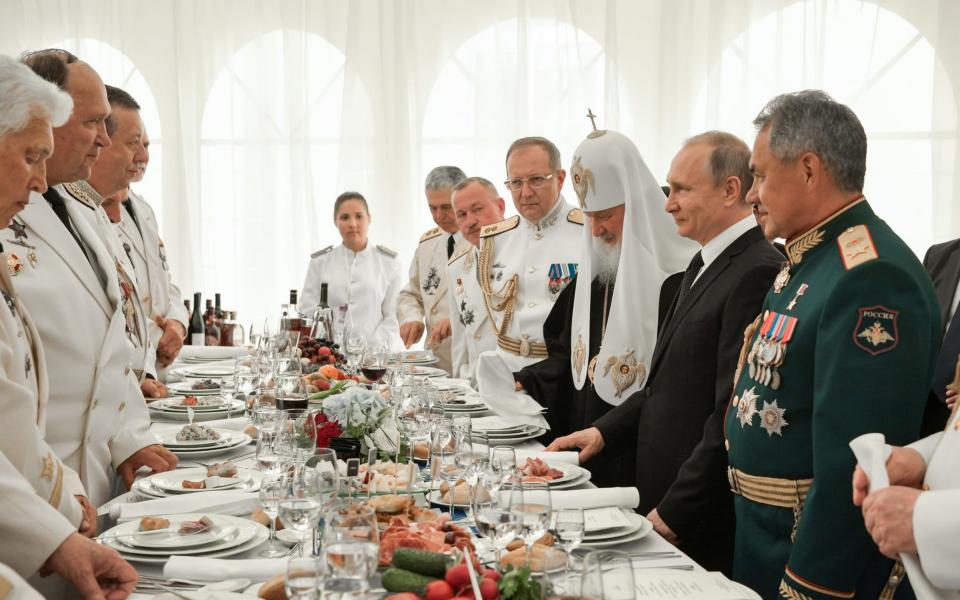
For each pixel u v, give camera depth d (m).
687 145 2.67
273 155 7.41
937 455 1.63
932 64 6.48
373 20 7.19
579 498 2.12
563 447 2.89
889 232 1.89
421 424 2.58
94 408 2.53
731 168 2.59
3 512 1.69
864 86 6.57
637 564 1.80
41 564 1.68
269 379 3.30
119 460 2.61
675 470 2.61
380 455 2.41
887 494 1.54
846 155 1.94
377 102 7.21
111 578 1.71
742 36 6.68
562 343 3.73
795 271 2.05
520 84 6.98
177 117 7.42
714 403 2.59
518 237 4.48
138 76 7.51
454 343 5.08
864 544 1.76
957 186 6.47
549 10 6.95
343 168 7.26
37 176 1.97
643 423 2.76
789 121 1.96
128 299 3.09
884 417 1.73
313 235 7.37
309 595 1.29
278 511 1.75
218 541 1.86
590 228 3.39
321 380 3.46
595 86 6.93
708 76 6.73
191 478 2.45
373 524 1.37
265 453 2.11
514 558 1.54
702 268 2.80
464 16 7.07
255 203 7.45
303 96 7.31
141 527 1.93
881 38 6.54
